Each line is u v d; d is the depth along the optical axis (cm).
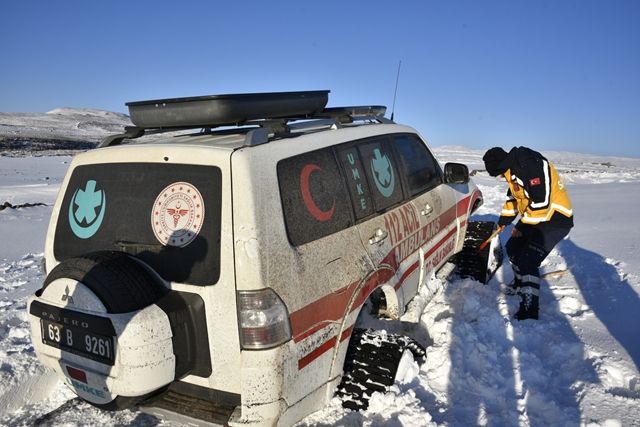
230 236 251
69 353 270
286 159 284
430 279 459
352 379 324
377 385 320
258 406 254
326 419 312
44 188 1817
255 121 306
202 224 260
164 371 254
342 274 303
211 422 262
